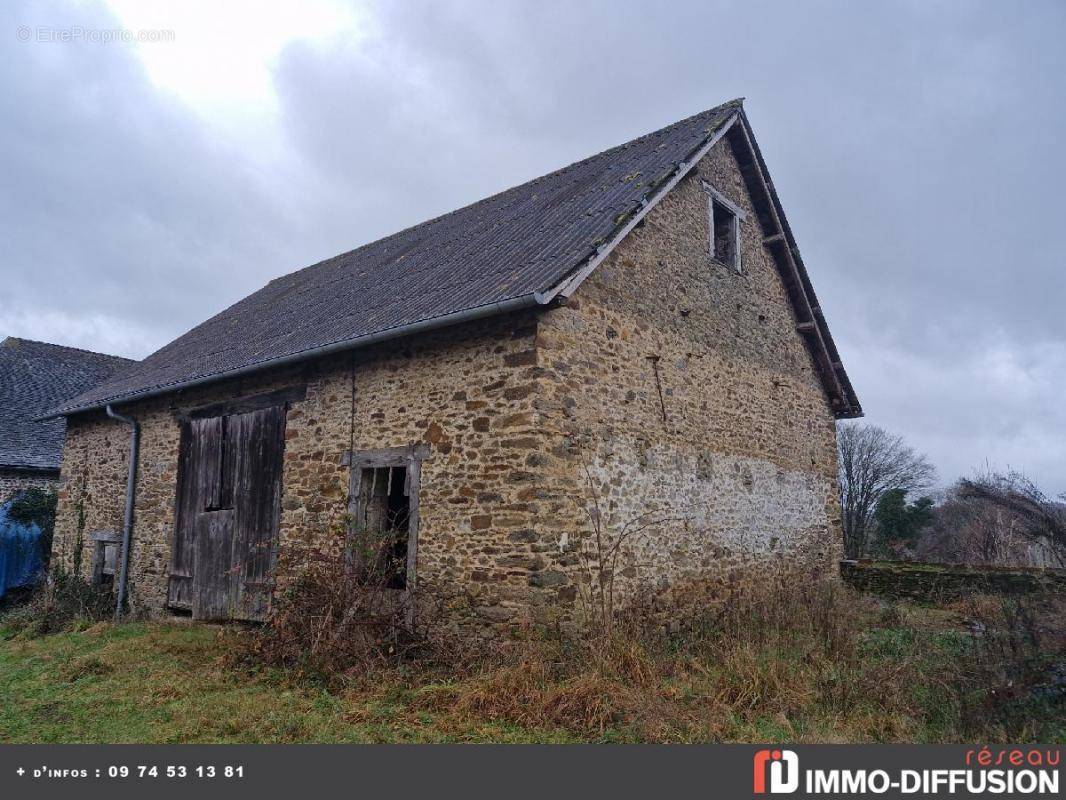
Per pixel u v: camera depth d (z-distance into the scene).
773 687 6.07
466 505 7.41
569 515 7.19
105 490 12.62
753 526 10.33
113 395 12.15
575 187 10.77
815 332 12.43
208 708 5.93
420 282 9.64
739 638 7.61
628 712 5.51
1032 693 5.70
